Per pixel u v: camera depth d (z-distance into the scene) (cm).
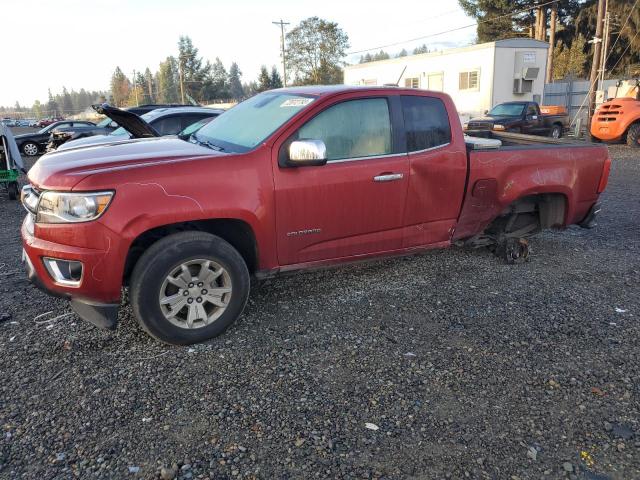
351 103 427
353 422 293
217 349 372
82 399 312
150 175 349
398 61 3047
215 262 372
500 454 270
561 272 539
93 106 774
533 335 397
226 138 439
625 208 848
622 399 318
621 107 1744
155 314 358
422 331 402
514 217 555
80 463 260
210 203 363
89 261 336
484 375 342
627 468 261
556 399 317
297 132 402
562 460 266
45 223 343
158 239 380
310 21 6316
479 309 443
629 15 3994
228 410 303
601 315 434
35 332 396
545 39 4644
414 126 456
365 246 450
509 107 1969
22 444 273
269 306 446
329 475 253
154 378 335
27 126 7381
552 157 526
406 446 275
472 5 4619
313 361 357
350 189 422
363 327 408
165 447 272
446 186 474
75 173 340
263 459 263
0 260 582
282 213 398
